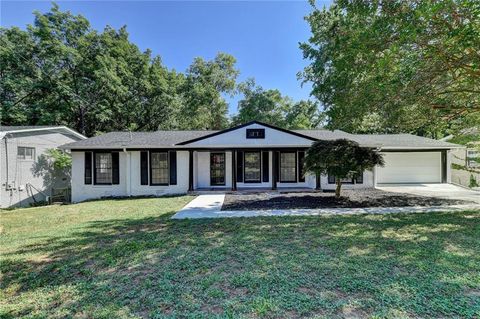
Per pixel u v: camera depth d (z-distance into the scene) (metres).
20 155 13.57
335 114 7.57
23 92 20.36
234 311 2.74
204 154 14.12
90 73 21.53
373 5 5.68
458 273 3.53
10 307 2.98
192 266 3.92
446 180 15.44
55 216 8.28
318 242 4.98
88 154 12.94
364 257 4.16
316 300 2.90
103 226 6.65
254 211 8.28
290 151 13.81
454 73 6.59
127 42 24.72
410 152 15.55
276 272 3.65
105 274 3.74
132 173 13.00
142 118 25.53
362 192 12.09
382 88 5.89
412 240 5.02
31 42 19.84
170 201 10.65
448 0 4.45
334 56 6.88
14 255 4.61
